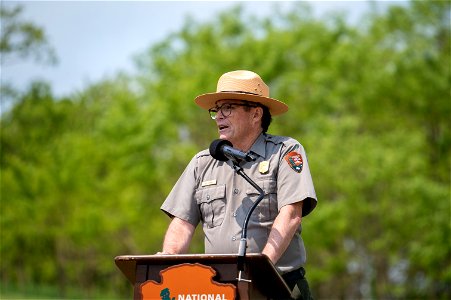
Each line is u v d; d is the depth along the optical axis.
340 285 76.56
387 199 63.47
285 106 12.46
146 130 66.94
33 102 71.44
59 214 80.69
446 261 63.44
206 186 12.34
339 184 61.53
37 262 98.31
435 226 60.12
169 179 70.06
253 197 12.02
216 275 10.31
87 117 82.19
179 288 10.36
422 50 66.31
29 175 75.38
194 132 69.81
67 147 76.94
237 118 12.42
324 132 63.56
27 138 73.69
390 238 63.88
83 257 99.69
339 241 67.62
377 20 70.94
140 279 10.64
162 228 75.25
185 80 67.12
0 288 92.12
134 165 68.31
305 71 66.50
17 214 77.88
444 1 68.50
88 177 77.75
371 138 63.22
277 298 11.15
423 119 68.62
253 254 10.17
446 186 62.38
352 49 66.50
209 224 12.26
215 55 66.81
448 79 64.88
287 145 12.24
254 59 66.25
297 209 11.74
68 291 104.50
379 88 65.62
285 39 67.06
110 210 78.50
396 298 71.50
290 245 12.02
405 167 61.53
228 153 11.36
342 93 65.69
